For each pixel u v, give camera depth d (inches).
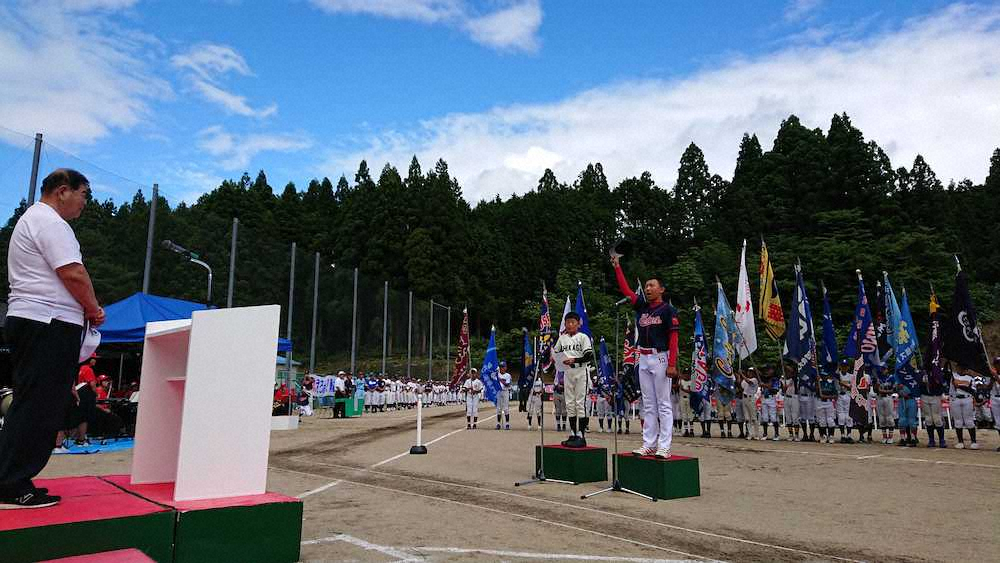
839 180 2519.7
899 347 646.5
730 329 745.6
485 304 2797.7
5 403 442.3
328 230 3159.5
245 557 159.5
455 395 1968.5
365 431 765.9
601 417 823.1
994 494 309.9
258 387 178.9
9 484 143.8
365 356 1552.7
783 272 2208.4
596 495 291.9
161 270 990.4
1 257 657.0
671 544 199.3
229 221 1107.9
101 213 927.7
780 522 236.2
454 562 173.8
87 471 378.0
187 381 167.2
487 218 3548.2
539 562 174.9
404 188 3036.4
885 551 194.2
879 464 446.6
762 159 3157.0
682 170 3764.8
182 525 150.3
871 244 2194.9
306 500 277.7
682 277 2527.1
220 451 170.2
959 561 183.2
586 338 370.9
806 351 677.9
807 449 569.9
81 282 153.9
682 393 768.3
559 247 3090.6
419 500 277.6
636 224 3449.8
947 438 699.4
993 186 3388.3
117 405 620.1
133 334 585.0
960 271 605.9
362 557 178.4
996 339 2037.4
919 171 2682.1
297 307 1250.0
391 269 2677.2
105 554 119.1
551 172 3996.1
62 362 151.9
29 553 128.6
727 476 378.0
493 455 487.8
